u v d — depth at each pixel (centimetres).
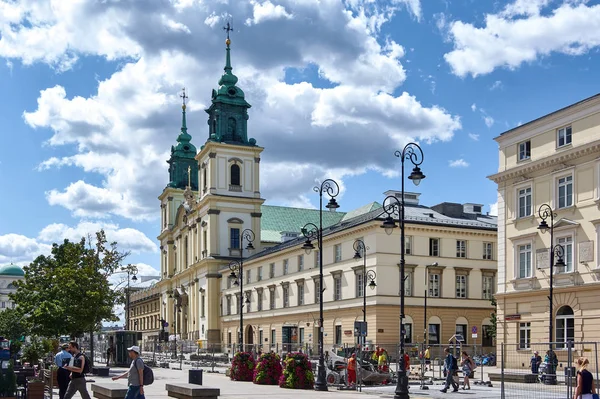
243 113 10831
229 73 10994
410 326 6075
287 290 7862
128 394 1778
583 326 4175
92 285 4962
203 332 10225
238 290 9281
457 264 6372
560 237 4428
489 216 7225
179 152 13100
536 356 3609
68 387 2022
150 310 14762
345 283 6556
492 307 6469
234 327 9381
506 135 4953
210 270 10125
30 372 2688
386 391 3259
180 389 2441
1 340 3344
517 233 4803
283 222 11331
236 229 10381
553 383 2505
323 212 11819
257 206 10531
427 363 4697
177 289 11831
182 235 11894
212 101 10900
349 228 6431
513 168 4828
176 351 8031
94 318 4909
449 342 5772
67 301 4794
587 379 1831
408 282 6138
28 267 5181
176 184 12925
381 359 3900
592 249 4178
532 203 4694
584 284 4175
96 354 8056
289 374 3409
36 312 4697
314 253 7231
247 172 10581
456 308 6309
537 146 4688
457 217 6888
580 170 4312
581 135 4319
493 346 6209
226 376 4491
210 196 10225
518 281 4744
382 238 6094
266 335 8344
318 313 7025
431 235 6303
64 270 4881
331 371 3600
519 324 4728
